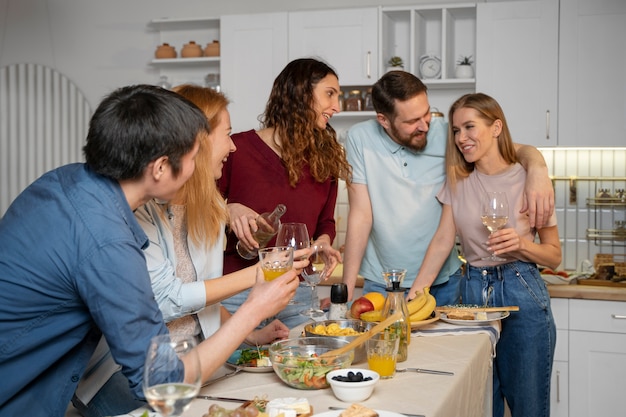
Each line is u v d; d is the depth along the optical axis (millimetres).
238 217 2430
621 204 4270
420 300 2492
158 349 1218
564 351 3721
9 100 5160
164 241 1939
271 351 1858
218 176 2197
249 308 1666
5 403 1590
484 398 2369
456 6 4156
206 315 2086
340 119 4602
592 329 3674
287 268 1796
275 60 4355
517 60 4012
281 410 1514
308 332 2125
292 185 2709
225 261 2736
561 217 4379
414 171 3098
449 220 3004
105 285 1457
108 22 5062
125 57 5039
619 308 3629
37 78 5160
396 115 2934
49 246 1484
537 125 4000
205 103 2115
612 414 3662
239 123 4426
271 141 2756
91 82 5105
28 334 1541
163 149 1483
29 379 1583
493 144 2895
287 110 2703
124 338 1473
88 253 1462
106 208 1509
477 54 4070
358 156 3160
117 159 1480
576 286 3812
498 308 2617
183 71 4914
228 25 4426
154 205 1947
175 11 4918
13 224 1545
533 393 2908
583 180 4336
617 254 4285
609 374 3658
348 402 1670
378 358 1865
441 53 4395
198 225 2059
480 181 2930
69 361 1657
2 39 5215
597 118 3918
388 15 4336
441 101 4488
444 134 3117
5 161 5145
